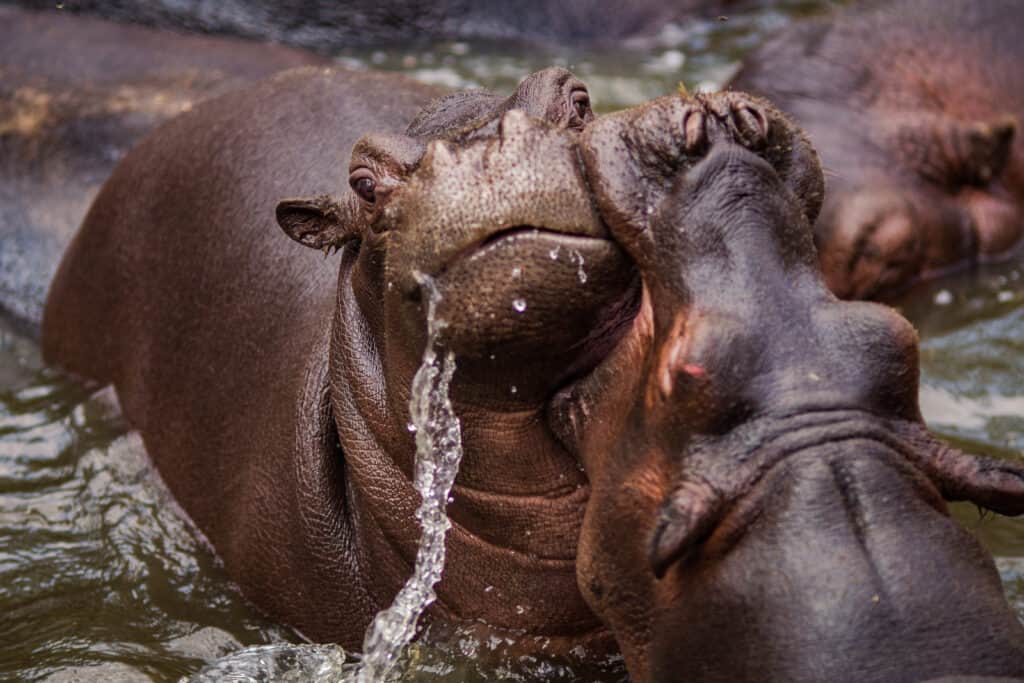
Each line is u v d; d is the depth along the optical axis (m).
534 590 13.11
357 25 39.41
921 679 8.85
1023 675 9.05
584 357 11.11
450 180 10.85
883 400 9.58
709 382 9.41
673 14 40.28
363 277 12.98
